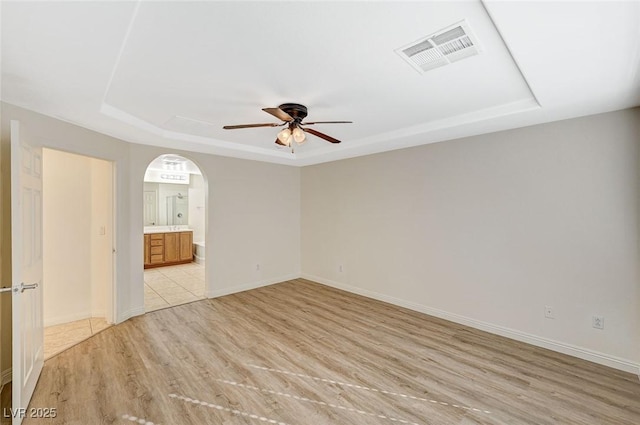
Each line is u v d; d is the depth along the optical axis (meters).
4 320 2.29
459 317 3.61
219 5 1.37
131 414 2.02
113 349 2.93
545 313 2.97
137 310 3.82
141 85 2.27
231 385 2.36
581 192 2.75
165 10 1.40
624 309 2.56
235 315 3.88
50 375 2.46
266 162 5.29
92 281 3.74
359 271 4.79
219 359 2.76
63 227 3.55
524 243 3.09
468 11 1.44
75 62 1.77
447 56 1.86
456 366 2.65
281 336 3.27
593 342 2.71
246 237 5.04
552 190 2.91
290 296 4.70
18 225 1.88
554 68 1.85
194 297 4.64
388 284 4.38
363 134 3.75
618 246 2.58
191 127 3.38
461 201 3.56
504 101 2.63
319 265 5.49
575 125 2.77
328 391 2.30
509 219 3.19
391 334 3.32
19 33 1.45
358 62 1.94
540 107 2.53
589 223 2.72
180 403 2.14
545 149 2.94
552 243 2.92
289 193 5.70
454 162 3.62
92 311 3.74
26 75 1.92
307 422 1.97
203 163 4.47
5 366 2.30
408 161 4.10
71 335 3.22
